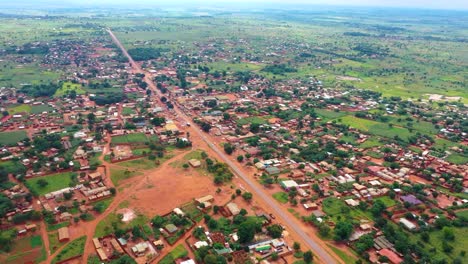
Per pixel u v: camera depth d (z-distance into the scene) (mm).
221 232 148625
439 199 180750
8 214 153375
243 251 138250
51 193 169250
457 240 149375
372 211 165875
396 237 147500
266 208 168750
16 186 173875
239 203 171125
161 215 158250
